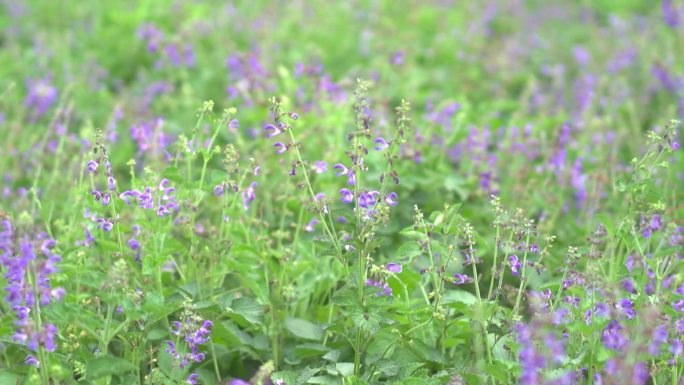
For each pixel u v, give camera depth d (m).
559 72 11.86
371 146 8.05
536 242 7.33
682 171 8.95
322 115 8.59
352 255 5.48
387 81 10.91
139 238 6.02
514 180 8.45
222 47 11.73
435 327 5.75
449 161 8.95
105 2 14.55
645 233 5.55
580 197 7.91
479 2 15.80
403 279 5.80
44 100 9.91
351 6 14.70
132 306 4.96
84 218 6.50
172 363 5.39
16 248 4.59
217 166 8.51
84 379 5.03
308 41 12.88
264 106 9.26
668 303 5.38
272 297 5.89
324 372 5.70
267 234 7.19
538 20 15.66
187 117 9.85
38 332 4.61
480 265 7.25
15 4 14.34
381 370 5.27
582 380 5.13
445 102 8.95
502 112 11.43
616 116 10.66
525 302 6.77
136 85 11.30
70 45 12.86
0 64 11.84
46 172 8.49
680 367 5.36
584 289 5.15
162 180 5.79
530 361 4.58
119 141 9.67
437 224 5.56
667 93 11.40
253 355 5.98
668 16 12.51
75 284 6.06
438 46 13.21
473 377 5.14
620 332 4.86
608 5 16.58
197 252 5.91
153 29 11.26
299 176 7.60
